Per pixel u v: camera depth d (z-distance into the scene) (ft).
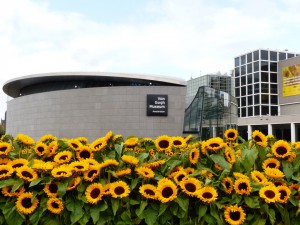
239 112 354.33
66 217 11.03
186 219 11.05
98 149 13.09
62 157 12.74
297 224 11.68
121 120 143.74
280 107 318.45
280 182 12.32
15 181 11.14
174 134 140.67
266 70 331.77
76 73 180.55
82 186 11.14
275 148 12.97
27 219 11.11
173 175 12.21
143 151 15.28
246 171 12.57
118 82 186.19
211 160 12.72
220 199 11.59
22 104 180.14
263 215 11.26
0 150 13.01
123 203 11.26
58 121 157.69
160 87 142.41
